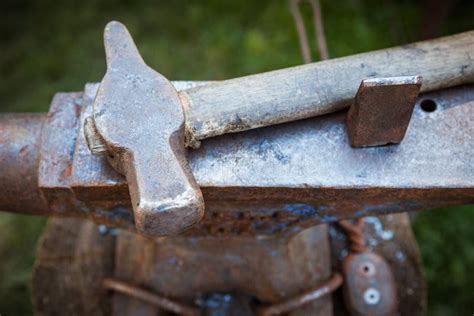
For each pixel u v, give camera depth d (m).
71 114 0.63
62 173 0.61
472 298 1.08
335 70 0.59
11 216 1.21
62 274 0.84
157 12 1.45
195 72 1.35
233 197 0.61
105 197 0.61
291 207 0.64
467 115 0.61
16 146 0.63
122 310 0.78
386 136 0.59
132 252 0.78
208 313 0.82
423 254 1.12
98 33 1.43
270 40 1.36
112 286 0.79
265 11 1.41
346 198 0.61
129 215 0.65
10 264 1.16
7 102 1.35
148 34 1.42
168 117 0.55
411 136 0.60
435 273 1.11
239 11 1.43
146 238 0.75
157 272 0.76
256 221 0.67
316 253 0.78
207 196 0.61
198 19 1.42
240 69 1.34
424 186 0.59
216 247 0.73
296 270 0.76
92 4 1.48
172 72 1.35
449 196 0.60
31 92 1.37
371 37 1.36
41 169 0.61
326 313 0.77
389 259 0.84
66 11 1.48
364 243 0.83
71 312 0.84
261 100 0.58
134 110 0.55
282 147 0.60
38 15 1.48
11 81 1.38
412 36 1.36
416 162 0.60
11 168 0.63
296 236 0.76
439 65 0.60
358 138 0.59
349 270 0.79
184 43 1.40
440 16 1.22
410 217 1.14
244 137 0.60
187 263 0.75
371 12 1.41
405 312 0.85
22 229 1.20
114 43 0.57
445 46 0.60
